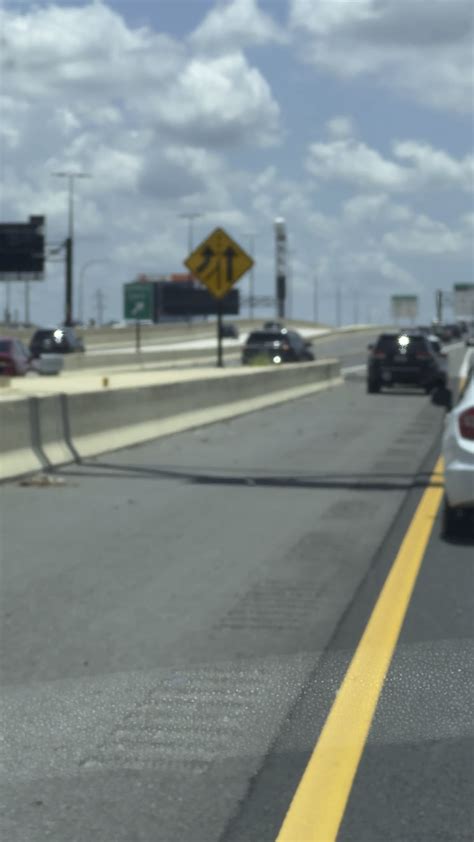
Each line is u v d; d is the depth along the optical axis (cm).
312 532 1286
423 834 497
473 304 13725
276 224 17138
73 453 1948
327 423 2923
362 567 1091
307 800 533
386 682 686
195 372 4688
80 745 602
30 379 4469
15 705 668
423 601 938
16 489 1633
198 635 835
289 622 873
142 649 796
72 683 713
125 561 1117
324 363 4700
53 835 498
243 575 1054
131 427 2270
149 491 1620
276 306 17250
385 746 593
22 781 556
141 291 12638
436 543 1216
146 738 611
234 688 695
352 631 841
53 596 966
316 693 679
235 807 526
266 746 597
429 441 2409
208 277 3744
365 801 532
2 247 8762
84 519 1372
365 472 1850
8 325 12638
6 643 816
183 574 1057
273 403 3606
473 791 543
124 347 11288
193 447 2259
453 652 753
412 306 16238
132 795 540
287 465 1948
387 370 4334
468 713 627
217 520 1370
